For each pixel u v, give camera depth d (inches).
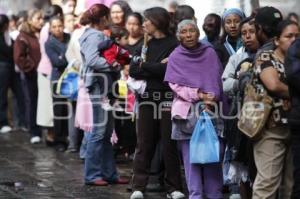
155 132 682.8
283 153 559.5
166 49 673.6
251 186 607.5
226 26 702.5
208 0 827.4
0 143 1026.7
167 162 679.1
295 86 534.9
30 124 1026.1
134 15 801.6
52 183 759.1
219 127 633.6
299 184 544.1
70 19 952.9
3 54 1106.1
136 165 687.7
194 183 639.1
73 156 918.4
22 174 807.7
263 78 546.9
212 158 623.2
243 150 601.3
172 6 1043.9
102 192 717.3
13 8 1646.2
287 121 549.0
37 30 1024.9
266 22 571.2
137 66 671.1
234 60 646.5
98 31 729.6
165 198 691.4
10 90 1181.1
